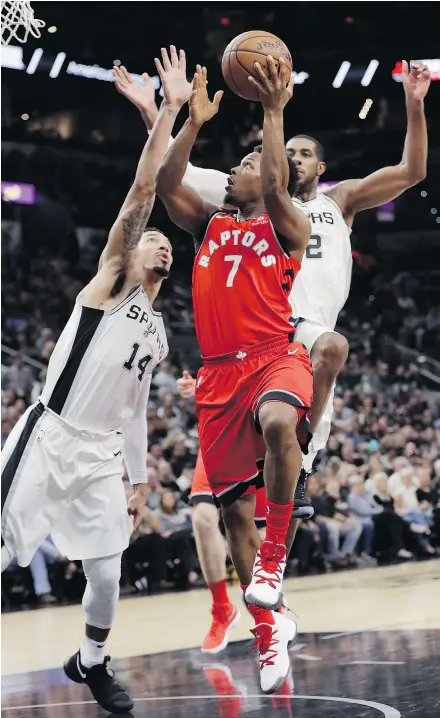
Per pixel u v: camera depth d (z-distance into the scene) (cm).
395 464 1190
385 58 1912
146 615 773
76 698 454
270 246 359
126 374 419
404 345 1906
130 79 450
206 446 373
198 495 596
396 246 2117
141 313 421
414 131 460
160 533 951
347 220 477
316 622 677
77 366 413
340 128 2011
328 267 458
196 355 1717
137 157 1992
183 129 376
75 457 411
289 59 364
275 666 342
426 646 543
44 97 1866
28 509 407
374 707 390
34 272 1788
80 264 1881
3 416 1039
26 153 1878
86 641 427
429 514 1184
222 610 588
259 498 448
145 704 429
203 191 443
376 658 512
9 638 669
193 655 575
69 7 1759
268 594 334
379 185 468
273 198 346
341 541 1095
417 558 1164
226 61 364
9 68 1797
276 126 346
